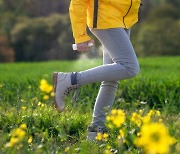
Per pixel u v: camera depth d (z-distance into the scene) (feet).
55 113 25.38
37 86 37.63
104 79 20.95
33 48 163.02
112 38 20.79
